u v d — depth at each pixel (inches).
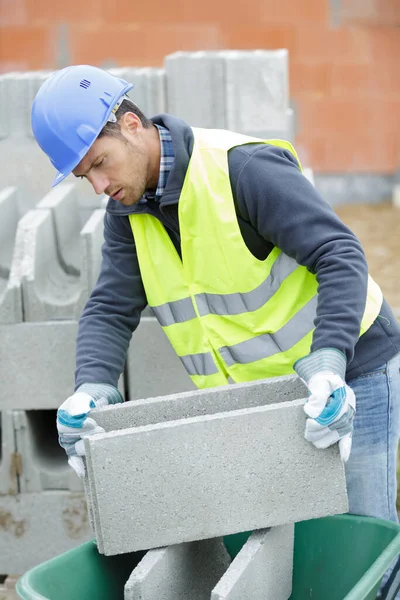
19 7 471.5
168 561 105.8
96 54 476.4
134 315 126.6
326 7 482.6
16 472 160.6
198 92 178.1
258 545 105.4
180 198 112.8
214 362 122.9
